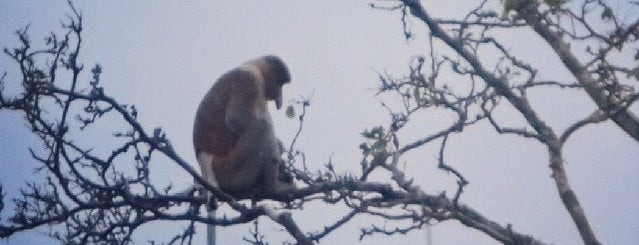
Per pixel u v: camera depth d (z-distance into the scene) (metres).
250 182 12.85
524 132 12.80
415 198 11.57
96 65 9.95
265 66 13.72
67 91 9.83
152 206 11.26
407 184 11.78
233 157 12.83
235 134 13.08
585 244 12.47
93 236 12.08
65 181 10.77
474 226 11.88
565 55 12.58
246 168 12.79
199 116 13.43
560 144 12.82
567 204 12.69
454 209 11.58
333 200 11.75
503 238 11.94
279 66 13.78
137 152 11.02
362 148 11.48
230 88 13.26
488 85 12.35
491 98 12.42
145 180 11.51
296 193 12.51
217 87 13.43
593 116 12.73
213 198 11.88
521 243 11.88
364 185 11.66
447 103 12.10
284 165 12.55
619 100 12.55
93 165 11.43
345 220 11.44
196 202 11.87
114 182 11.50
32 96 9.80
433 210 11.57
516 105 12.65
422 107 12.08
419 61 12.21
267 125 12.98
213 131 13.23
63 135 10.09
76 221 12.34
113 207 11.28
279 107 13.75
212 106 13.33
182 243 12.37
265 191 12.96
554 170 12.87
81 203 11.21
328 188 11.86
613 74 12.09
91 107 10.47
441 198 11.61
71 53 9.72
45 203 11.73
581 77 12.50
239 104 13.02
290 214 10.90
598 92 12.57
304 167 12.30
